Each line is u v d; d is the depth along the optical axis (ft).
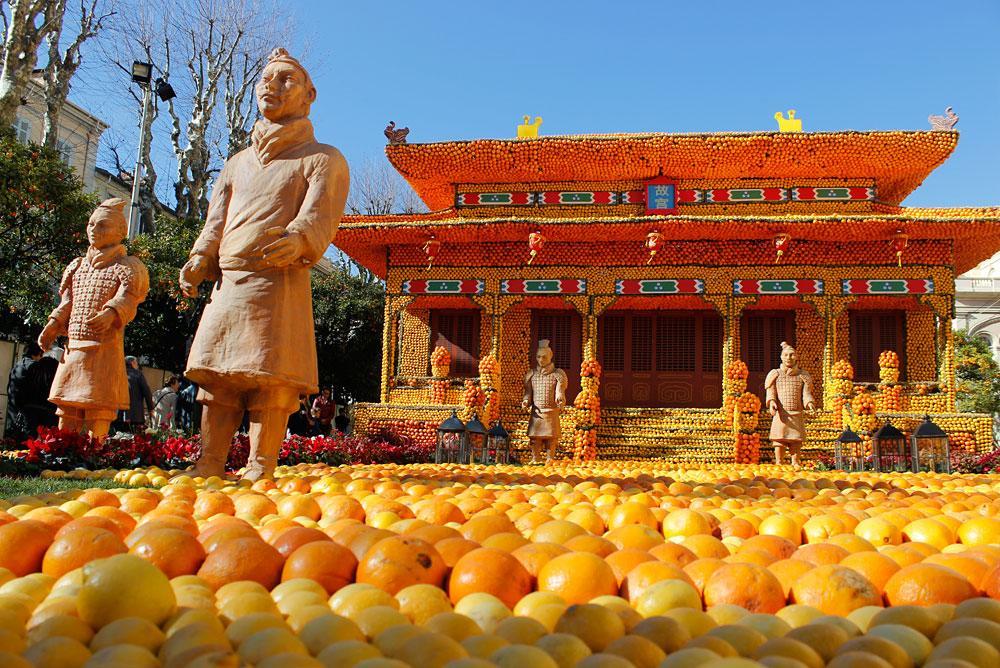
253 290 24.90
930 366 90.84
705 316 95.96
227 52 115.55
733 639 8.03
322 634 7.84
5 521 12.92
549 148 89.10
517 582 10.41
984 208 83.41
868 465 70.74
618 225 83.51
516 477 30.99
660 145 87.61
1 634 7.64
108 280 36.32
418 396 88.94
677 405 94.58
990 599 9.06
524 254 89.56
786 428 67.62
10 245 69.62
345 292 131.44
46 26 78.02
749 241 87.45
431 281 90.07
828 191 89.40
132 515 15.67
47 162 66.95
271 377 24.52
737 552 12.71
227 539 11.66
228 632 8.23
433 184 95.71
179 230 99.86
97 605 8.54
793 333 94.38
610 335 97.14
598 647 8.12
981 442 77.46
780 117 94.38
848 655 7.39
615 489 21.18
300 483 22.00
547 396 66.85
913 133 84.07
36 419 52.01
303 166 25.70
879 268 85.46
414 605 9.31
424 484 23.79
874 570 10.77
